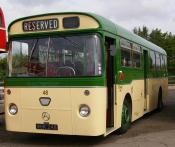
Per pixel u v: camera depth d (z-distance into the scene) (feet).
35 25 32.99
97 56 30.94
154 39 251.80
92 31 31.19
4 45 40.11
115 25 35.83
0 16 40.37
